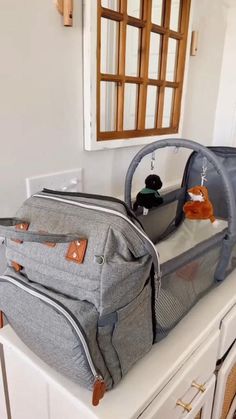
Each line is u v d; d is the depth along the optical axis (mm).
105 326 494
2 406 767
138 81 963
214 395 834
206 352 707
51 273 525
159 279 562
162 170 1222
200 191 871
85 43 786
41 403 631
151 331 591
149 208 913
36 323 524
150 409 554
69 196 608
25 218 568
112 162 990
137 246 507
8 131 697
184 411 668
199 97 1303
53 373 578
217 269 798
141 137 1026
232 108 1410
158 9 981
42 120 757
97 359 493
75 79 803
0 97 664
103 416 503
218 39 1307
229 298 807
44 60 723
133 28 943
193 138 1342
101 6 789
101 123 933
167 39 1018
